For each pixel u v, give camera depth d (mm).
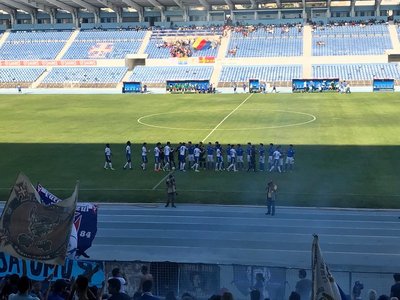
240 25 111438
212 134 51594
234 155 39000
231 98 82250
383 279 17703
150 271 16297
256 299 12375
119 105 76000
